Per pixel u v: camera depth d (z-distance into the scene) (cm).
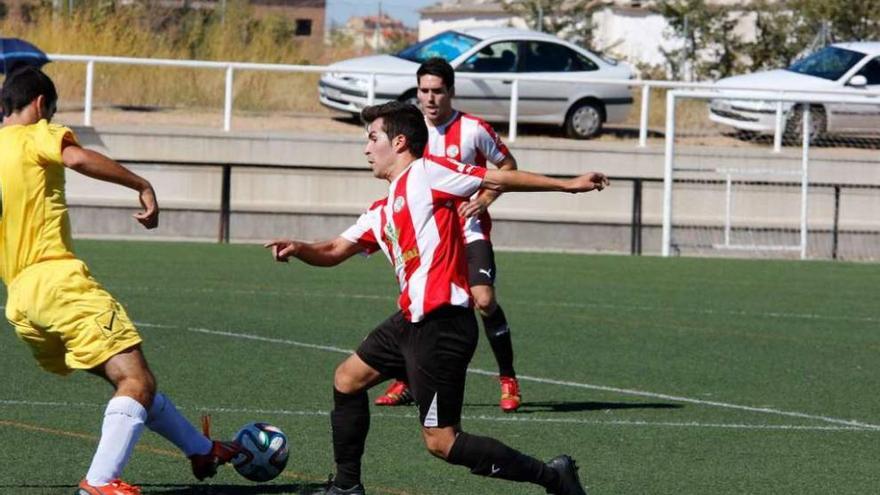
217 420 1694
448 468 1480
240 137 4231
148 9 5722
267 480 1352
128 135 4188
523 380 2055
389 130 1196
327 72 4338
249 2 7006
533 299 2966
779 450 1628
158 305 2669
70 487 1348
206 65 4234
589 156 4353
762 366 2236
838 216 4309
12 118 1254
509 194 4291
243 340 2305
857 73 4762
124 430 1191
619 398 1931
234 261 3444
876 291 3309
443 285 1173
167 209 4022
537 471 1195
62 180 1238
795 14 6725
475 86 4647
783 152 4478
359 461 1260
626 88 4844
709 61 6869
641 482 1450
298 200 4219
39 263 1217
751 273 3628
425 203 1172
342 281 3152
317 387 1925
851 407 1914
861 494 1422
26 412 1695
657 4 7069
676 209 4356
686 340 2480
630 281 3350
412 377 1188
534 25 7038
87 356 1208
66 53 5100
